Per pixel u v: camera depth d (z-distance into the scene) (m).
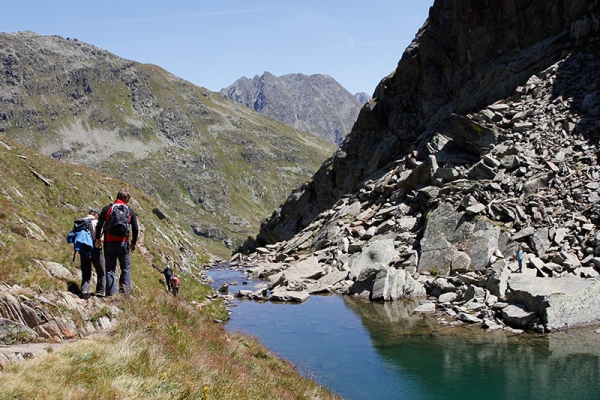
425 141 53.03
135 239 15.84
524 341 22.34
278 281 39.22
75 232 14.77
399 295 32.06
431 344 22.98
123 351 11.05
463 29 56.03
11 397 8.23
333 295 35.16
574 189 33.66
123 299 14.89
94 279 18.81
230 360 15.46
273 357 20.31
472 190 37.66
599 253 27.98
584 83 43.31
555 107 42.62
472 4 54.84
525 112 44.09
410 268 34.97
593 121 39.12
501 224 33.94
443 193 40.22
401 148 59.78
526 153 39.09
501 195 36.16
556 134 39.84
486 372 19.44
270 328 27.39
